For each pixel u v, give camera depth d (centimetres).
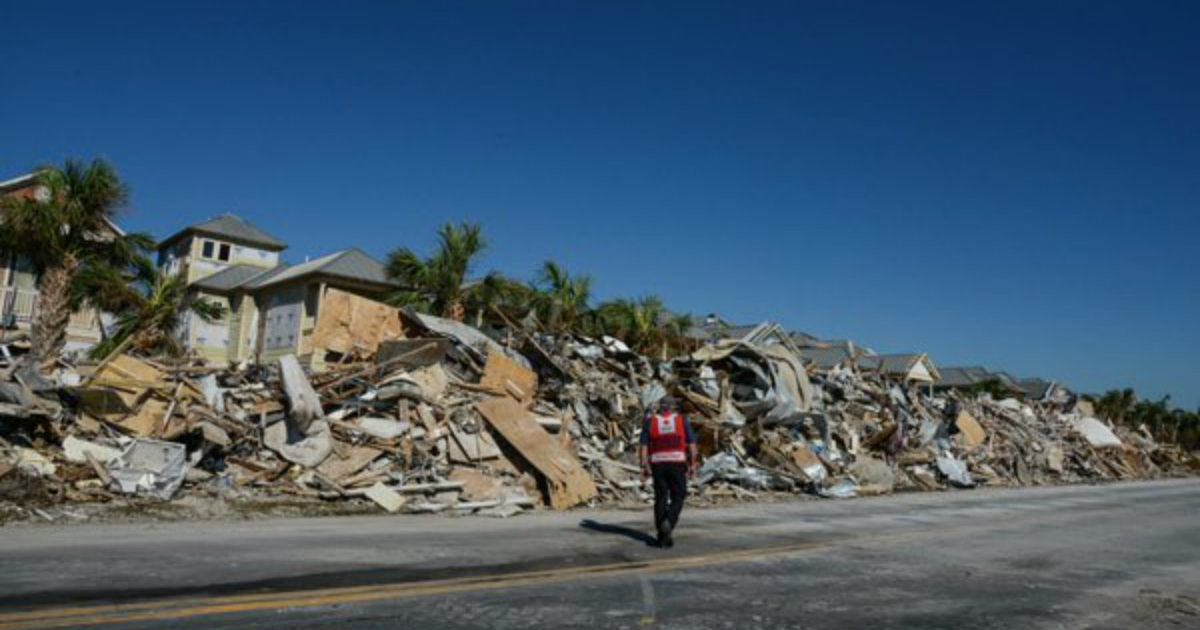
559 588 589
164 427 1247
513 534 895
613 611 525
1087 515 1617
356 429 1359
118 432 1223
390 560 675
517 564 684
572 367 2041
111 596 496
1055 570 831
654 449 853
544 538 866
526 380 1725
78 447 1117
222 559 640
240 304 3838
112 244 2045
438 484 1235
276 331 3491
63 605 468
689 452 868
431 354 1642
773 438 2066
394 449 1337
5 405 1105
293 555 675
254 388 1471
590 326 2781
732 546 876
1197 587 767
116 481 1048
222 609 477
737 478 1775
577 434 1706
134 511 960
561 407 1816
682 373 2270
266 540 762
